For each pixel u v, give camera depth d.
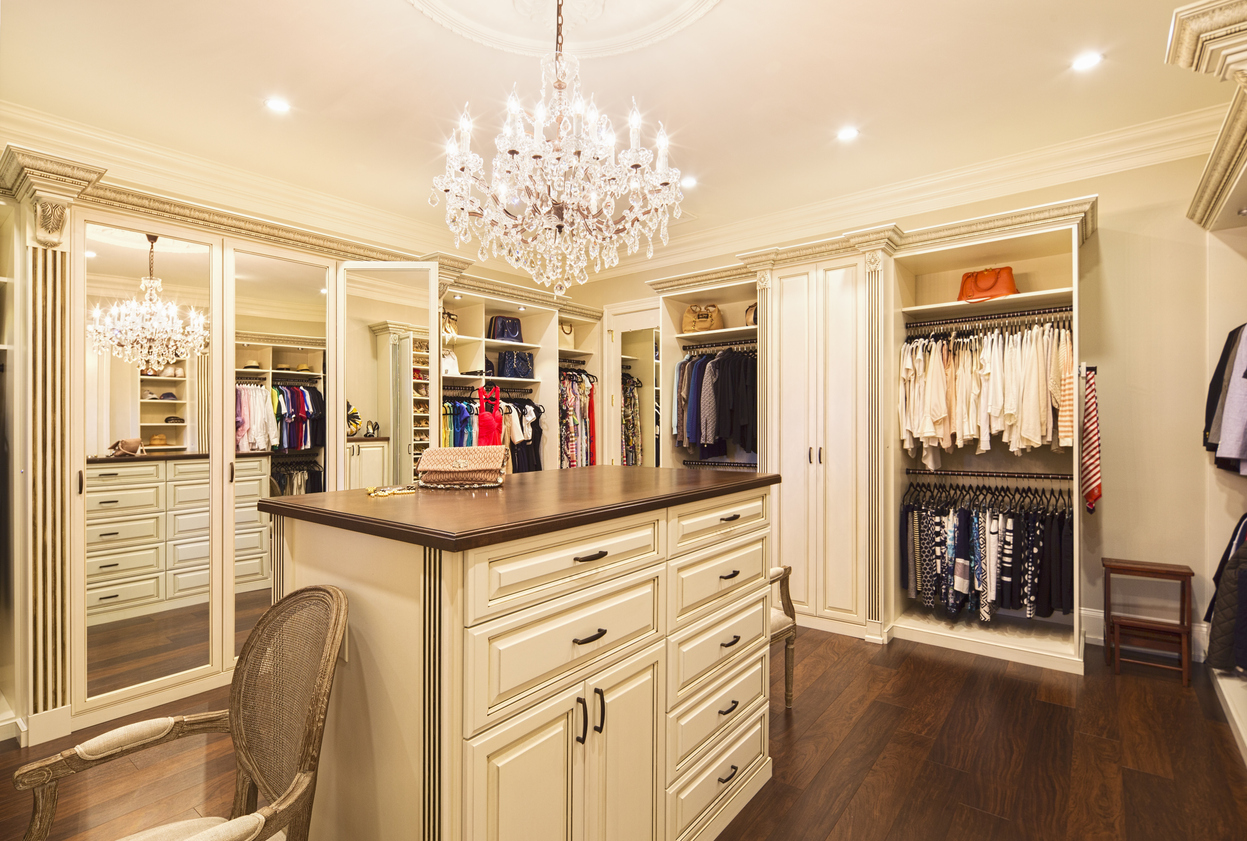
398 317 3.67
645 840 1.60
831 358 3.69
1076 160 3.46
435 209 4.43
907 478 4.02
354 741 1.39
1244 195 2.68
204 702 2.76
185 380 2.84
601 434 5.72
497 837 1.22
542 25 2.38
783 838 1.83
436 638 1.17
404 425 3.67
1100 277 3.45
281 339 3.18
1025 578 3.30
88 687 2.53
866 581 3.51
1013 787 2.06
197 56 2.54
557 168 2.36
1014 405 3.27
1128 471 3.37
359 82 2.75
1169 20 2.35
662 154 2.47
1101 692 2.80
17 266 2.49
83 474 2.52
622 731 1.54
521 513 1.38
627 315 5.60
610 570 1.50
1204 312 3.19
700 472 2.44
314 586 1.37
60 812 1.96
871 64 2.64
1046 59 2.62
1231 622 2.67
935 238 3.42
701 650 1.82
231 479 2.97
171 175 3.47
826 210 4.34
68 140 3.10
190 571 2.84
